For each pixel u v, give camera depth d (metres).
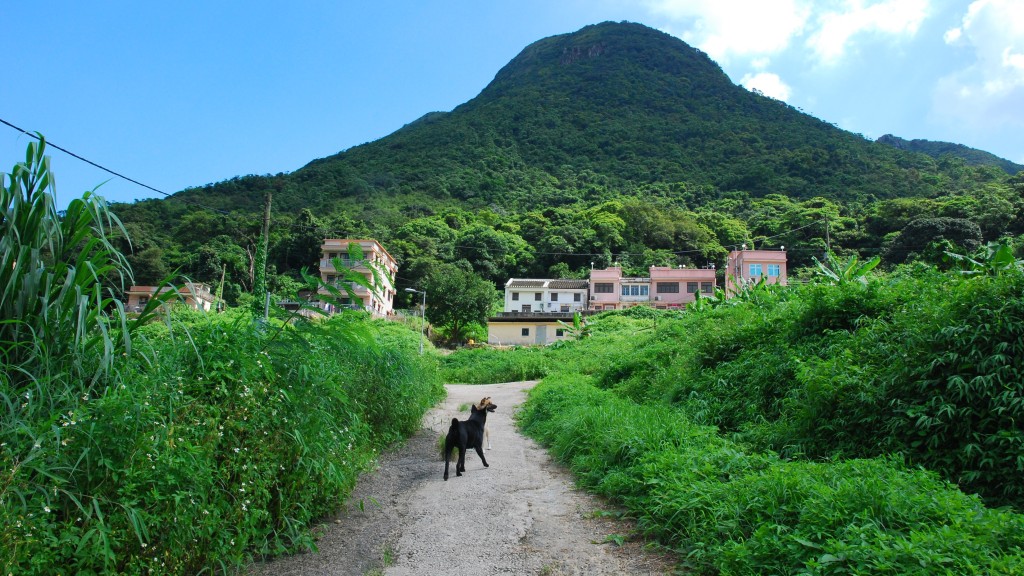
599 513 5.29
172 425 3.55
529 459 7.91
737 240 53.03
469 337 43.53
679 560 4.15
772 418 7.31
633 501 5.31
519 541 4.71
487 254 52.34
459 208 63.34
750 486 4.40
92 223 4.14
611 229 54.75
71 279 3.58
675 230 55.88
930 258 10.34
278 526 4.66
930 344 5.71
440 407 13.08
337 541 4.73
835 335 7.89
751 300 14.37
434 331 44.09
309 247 42.03
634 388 11.90
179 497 3.36
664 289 47.62
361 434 6.76
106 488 3.24
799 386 7.20
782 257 42.47
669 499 4.80
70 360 3.70
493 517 5.32
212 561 3.76
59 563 2.95
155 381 3.80
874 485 3.86
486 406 7.76
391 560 4.34
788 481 4.21
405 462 7.64
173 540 3.40
